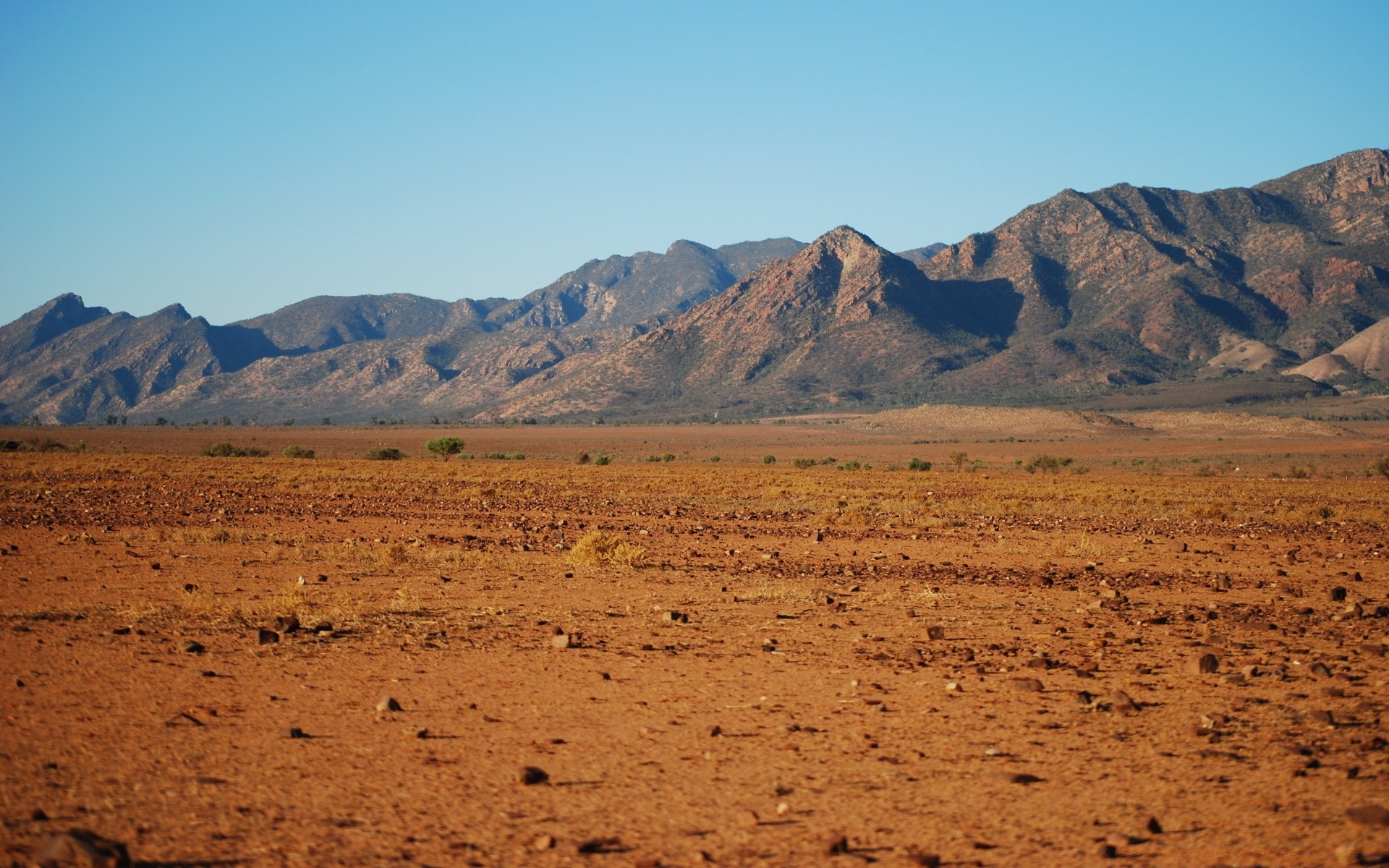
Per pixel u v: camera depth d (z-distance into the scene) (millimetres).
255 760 8492
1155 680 11680
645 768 8453
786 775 8281
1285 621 15828
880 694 10961
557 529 30562
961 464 99625
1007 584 20078
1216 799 7727
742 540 28156
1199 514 39406
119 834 6863
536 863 6555
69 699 10172
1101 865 6492
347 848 6750
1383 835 6941
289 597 15773
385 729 9453
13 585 17391
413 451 141250
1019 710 10312
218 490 45500
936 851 6770
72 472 58000
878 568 22281
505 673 11734
